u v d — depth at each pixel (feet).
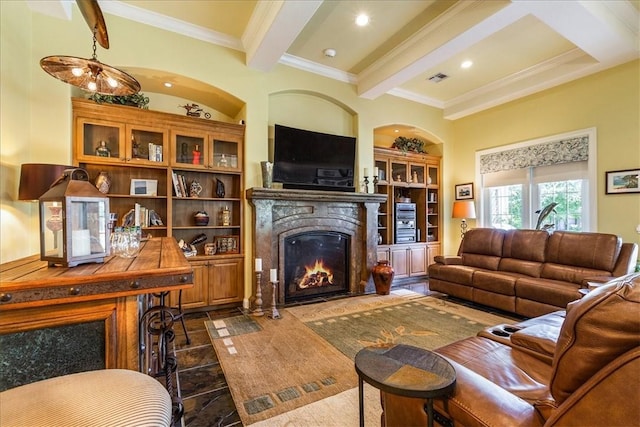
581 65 12.98
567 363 2.71
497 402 3.14
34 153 9.18
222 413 5.87
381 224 18.37
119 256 5.09
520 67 14.42
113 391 2.88
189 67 11.68
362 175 15.97
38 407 2.60
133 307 4.07
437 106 19.01
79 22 9.98
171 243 7.47
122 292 3.78
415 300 13.80
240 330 10.11
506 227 17.30
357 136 15.97
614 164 12.95
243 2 10.16
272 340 9.29
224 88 12.39
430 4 10.16
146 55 10.94
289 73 13.96
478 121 18.56
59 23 9.70
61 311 3.73
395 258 17.67
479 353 5.27
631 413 2.15
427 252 19.06
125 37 10.64
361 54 13.44
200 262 11.96
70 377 3.11
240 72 12.73
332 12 10.53
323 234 14.58
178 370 7.47
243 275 12.79
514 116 16.70
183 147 12.25
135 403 2.74
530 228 16.10
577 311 2.71
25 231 8.55
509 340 5.78
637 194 12.31
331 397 6.37
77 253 4.21
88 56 10.06
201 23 11.34
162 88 12.61
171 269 4.03
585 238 11.57
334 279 14.97
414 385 3.27
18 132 8.44
